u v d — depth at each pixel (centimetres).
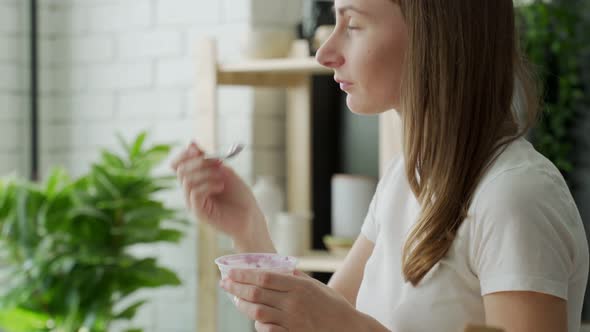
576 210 105
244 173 293
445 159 108
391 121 243
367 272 126
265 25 294
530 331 95
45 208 267
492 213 100
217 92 285
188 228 304
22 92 328
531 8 269
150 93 313
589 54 270
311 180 297
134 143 274
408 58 110
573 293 105
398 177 125
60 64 331
